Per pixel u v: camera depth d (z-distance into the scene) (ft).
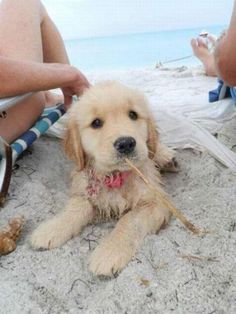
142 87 2.26
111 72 2.77
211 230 0.92
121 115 1.09
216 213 0.98
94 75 2.70
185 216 1.00
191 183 1.22
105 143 1.02
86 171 1.13
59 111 1.41
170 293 0.76
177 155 1.38
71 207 1.07
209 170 1.25
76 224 1.02
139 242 0.93
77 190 1.13
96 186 1.09
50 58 1.51
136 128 1.09
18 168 1.29
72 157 1.16
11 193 1.16
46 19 1.46
